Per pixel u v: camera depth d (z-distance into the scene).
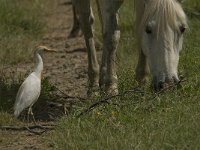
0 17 20.94
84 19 13.88
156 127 10.34
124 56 16.16
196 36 15.95
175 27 11.34
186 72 12.94
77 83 14.99
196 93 11.55
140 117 10.81
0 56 17.17
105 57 12.65
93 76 13.64
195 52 14.38
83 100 12.49
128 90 11.84
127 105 11.36
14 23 20.95
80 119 11.07
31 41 19.27
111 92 12.31
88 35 13.86
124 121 10.77
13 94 13.21
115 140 10.05
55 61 17.44
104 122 10.78
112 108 11.32
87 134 10.45
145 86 12.31
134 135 10.12
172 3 11.44
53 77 15.68
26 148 10.62
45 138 10.87
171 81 11.16
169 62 11.23
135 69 13.38
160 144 9.73
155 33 11.37
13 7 22.39
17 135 11.24
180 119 10.46
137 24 12.23
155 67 11.34
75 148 10.08
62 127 10.93
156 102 11.20
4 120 11.87
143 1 11.95
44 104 12.84
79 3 13.91
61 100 13.11
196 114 10.63
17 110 11.36
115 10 12.55
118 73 13.64
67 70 16.39
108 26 12.55
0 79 14.66
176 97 11.32
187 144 9.67
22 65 16.89
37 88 11.52
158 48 11.30
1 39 18.66
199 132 9.95
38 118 12.20
